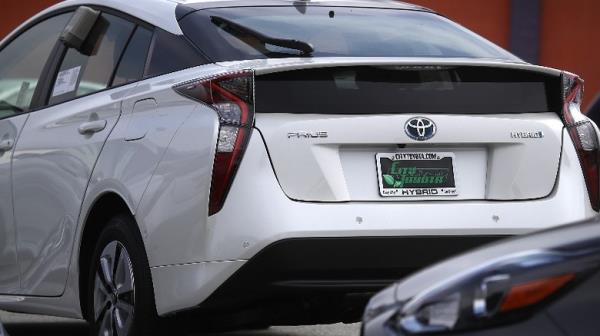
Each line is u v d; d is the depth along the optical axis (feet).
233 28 60.49
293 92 54.90
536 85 57.77
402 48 61.21
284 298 54.70
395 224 54.49
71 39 68.44
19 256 68.59
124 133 60.18
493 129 56.39
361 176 55.01
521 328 33.06
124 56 64.23
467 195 56.08
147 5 65.05
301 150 54.24
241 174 53.93
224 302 54.75
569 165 57.41
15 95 72.74
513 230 55.93
